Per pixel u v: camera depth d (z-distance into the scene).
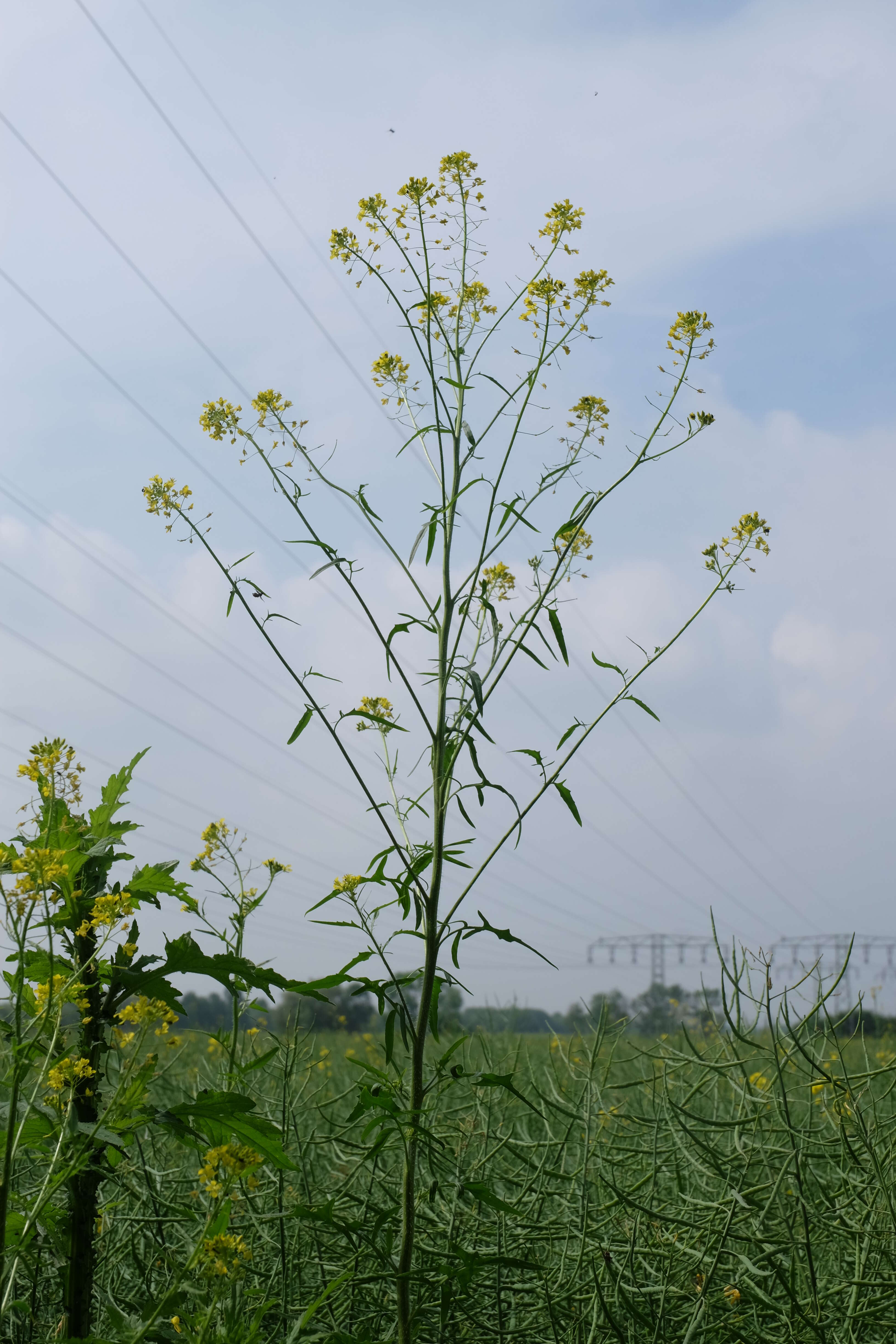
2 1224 1.52
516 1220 2.80
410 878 2.13
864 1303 2.39
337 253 2.72
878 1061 3.90
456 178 2.72
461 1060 4.63
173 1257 2.25
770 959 2.54
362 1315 2.58
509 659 2.37
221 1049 3.44
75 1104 1.89
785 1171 2.47
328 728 2.29
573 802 2.22
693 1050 2.93
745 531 2.46
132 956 1.96
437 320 2.69
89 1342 1.69
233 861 2.49
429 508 2.48
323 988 2.12
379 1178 3.14
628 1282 2.59
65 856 1.89
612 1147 3.10
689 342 2.59
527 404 2.52
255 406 2.52
